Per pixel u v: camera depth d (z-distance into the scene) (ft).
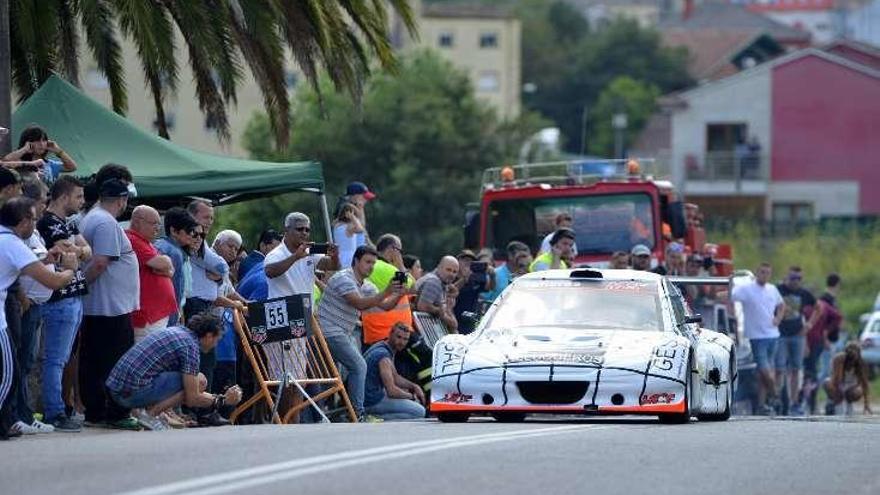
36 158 127.34
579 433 112.16
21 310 116.37
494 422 129.70
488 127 508.94
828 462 98.48
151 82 198.08
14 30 189.57
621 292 137.69
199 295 139.85
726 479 88.63
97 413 126.11
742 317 243.81
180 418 132.46
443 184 477.36
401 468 87.97
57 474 86.79
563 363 126.21
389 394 155.63
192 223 135.54
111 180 125.90
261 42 194.29
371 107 481.05
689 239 250.37
